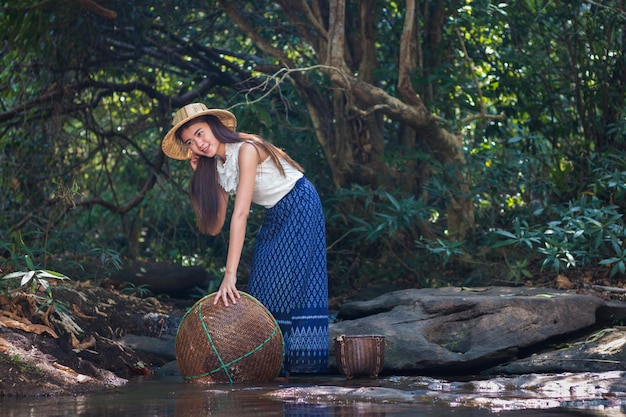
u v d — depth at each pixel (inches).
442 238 273.6
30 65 284.4
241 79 303.7
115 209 310.2
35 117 293.7
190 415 105.4
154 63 325.4
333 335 179.6
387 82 287.1
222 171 159.6
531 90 279.3
